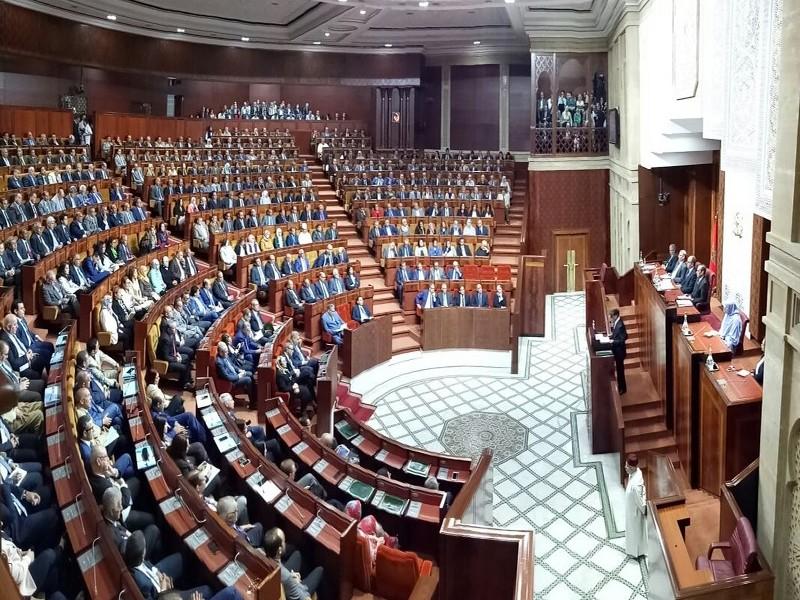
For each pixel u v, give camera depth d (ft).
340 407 41.34
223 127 90.07
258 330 46.65
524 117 93.20
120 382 31.89
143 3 76.28
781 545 22.91
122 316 39.81
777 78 30.01
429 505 27.76
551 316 68.80
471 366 55.88
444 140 96.68
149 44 84.84
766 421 24.13
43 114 69.77
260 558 18.97
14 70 73.31
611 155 73.61
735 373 30.86
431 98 96.78
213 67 90.68
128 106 87.45
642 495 29.76
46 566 17.61
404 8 66.95
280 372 39.47
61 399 24.49
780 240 22.71
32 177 54.65
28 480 21.30
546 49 73.51
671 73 48.29
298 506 24.79
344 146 92.12
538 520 33.63
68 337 31.76
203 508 21.07
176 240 57.36
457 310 59.26
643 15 56.49
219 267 56.34
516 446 41.78
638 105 58.85
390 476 33.12
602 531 32.58
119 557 16.67
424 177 82.12
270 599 18.03
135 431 26.23
